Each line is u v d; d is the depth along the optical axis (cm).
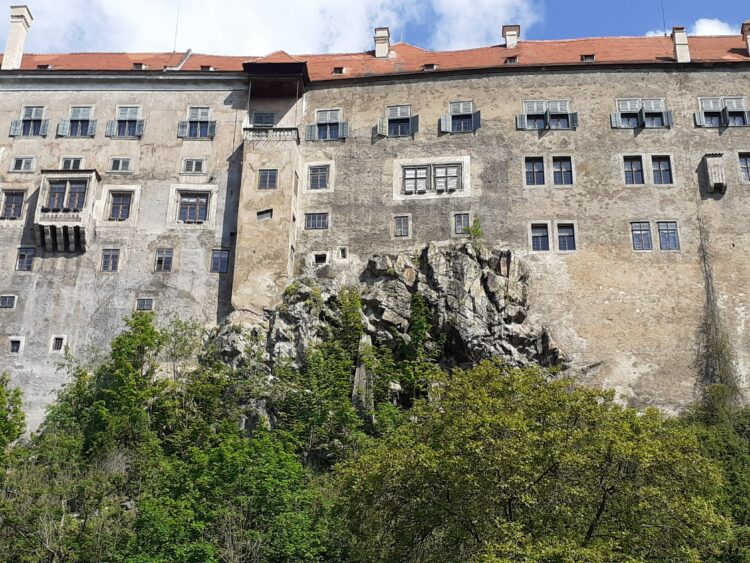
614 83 4900
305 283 4469
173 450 3856
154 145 4938
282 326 4281
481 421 2567
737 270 4444
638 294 4422
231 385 4100
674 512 2428
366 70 5244
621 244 4538
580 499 2500
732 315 4359
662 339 4325
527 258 4547
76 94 5084
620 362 4297
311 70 5312
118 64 5462
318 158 4897
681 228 4547
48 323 4531
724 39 5359
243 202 4678
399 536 2650
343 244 4681
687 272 4453
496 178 4738
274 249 4562
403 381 4116
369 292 4459
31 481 3297
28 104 5069
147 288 4597
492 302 4366
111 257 4675
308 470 3447
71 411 4075
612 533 2450
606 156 4734
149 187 4834
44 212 4666
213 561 2752
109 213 4788
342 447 3675
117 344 4159
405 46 5569
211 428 3841
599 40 5441
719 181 4581
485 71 4978
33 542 2989
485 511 2509
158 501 2969
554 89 4916
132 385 3975
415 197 4747
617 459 2475
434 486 2586
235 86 5066
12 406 4206
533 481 2494
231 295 4525
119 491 3369
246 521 2922
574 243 4562
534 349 4309
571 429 2605
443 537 2616
